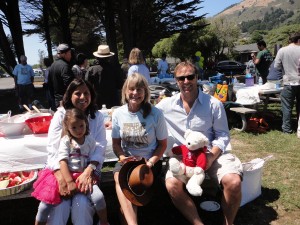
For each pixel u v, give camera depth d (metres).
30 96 9.88
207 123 3.07
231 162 2.91
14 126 3.54
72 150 2.77
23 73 9.59
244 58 49.97
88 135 2.81
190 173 2.81
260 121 6.53
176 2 29.52
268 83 6.95
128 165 2.76
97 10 24.09
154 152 2.98
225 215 2.80
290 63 5.98
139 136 2.92
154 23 30.03
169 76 10.36
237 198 2.74
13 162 3.38
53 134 2.92
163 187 3.21
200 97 3.04
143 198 2.75
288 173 4.24
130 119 2.93
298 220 3.13
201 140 2.82
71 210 2.61
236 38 48.97
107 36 24.56
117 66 5.45
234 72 33.88
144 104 2.91
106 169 4.44
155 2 28.97
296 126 6.78
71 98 2.95
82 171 2.79
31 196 2.84
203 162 2.79
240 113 6.32
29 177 3.17
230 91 7.06
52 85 5.24
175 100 3.15
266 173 4.26
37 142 3.41
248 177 3.28
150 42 32.34
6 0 17.03
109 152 3.77
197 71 3.03
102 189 3.33
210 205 3.04
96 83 5.19
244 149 5.38
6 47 17.20
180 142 3.16
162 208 3.37
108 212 3.32
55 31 32.03
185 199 2.80
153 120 2.92
